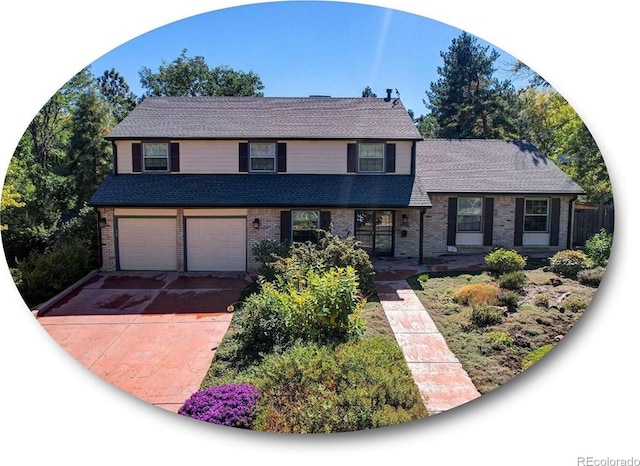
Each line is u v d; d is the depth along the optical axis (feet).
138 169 48.62
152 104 52.75
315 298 25.67
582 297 31.30
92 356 25.38
